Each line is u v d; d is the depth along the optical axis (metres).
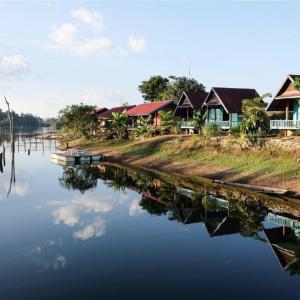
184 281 12.41
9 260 14.43
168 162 40.50
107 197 26.64
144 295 11.41
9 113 72.00
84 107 76.31
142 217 20.81
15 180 35.16
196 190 28.25
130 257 14.64
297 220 19.64
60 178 36.34
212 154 37.19
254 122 35.94
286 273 12.98
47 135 130.50
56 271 13.30
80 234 17.75
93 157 50.16
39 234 17.73
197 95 52.34
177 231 18.06
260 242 16.28
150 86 95.00
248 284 12.12
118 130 65.50
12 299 11.24
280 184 25.98
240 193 26.23
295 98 34.66
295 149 29.58
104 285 12.14
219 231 17.91
